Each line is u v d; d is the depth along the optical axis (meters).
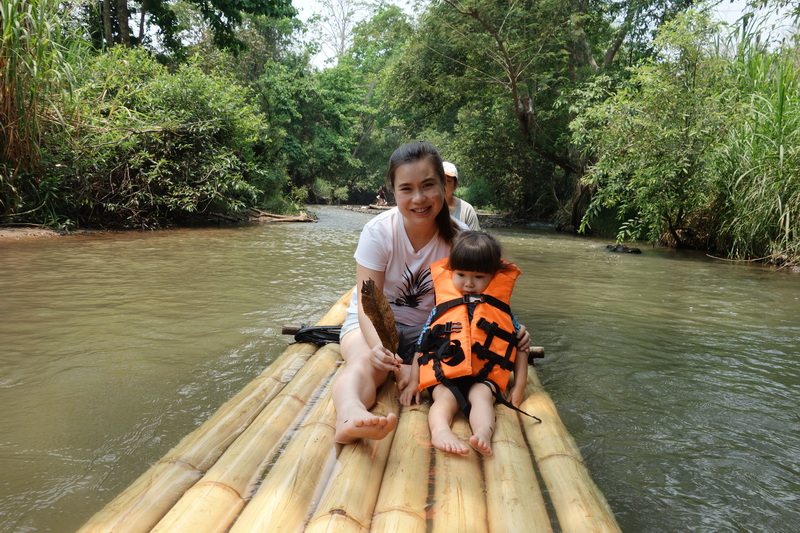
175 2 23.62
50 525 1.76
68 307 4.63
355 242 10.73
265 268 7.01
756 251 9.71
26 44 8.88
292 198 22.33
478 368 2.39
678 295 6.07
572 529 1.62
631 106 11.03
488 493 1.81
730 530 1.84
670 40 10.73
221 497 1.69
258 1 19.75
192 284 5.77
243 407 2.41
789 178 9.07
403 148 2.61
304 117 30.81
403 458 1.99
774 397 3.03
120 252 8.12
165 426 2.47
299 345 3.33
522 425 2.36
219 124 13.48
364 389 2.29
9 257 7.29
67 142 10.61
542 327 4.45
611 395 2.99
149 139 12.41
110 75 12.25
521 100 17.33
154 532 1.50
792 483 2.15
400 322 2.94
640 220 12.09
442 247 2.80
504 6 15.61
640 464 2.26
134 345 3.63
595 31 17.59
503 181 22.72
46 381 2.98
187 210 13.62
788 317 5.05
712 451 2.39
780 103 9.45
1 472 2.07
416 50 17.86
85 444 2.29
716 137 10.37
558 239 14.07
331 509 1.62
